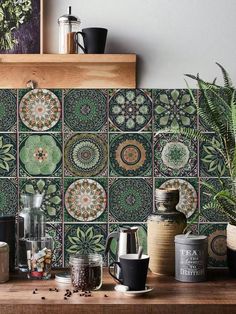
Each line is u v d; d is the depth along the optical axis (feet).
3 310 6.45
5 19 8.20
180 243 7.40
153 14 8.21
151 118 8.23
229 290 7.00
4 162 8.28
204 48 8.21
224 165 8.21
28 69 8.21
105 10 8.21
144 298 6.66
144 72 8.22
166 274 7.72
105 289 7.10
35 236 7.89
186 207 8.25
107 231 8.27
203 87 7.68
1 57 7.83
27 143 8.28
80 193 8.28
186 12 8.20
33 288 7.11
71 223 8.28
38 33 8.18
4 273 7.39
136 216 8.28
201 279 7.40
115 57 7.79
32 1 8.17
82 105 8.23
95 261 7.07
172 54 8.21
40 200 7.95
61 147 8.26
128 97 8.21
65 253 8.28
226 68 8.21
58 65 8.18
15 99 8.25
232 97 7.34
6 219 7.82
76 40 7.89
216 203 7.59
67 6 8.23
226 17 8.20
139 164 8.25
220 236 8.25
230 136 7.75
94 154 8.27
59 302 6.51
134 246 7.50
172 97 8.21
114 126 8.24
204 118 7.76
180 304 6.42
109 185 8.27
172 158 8.23
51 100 8.23
